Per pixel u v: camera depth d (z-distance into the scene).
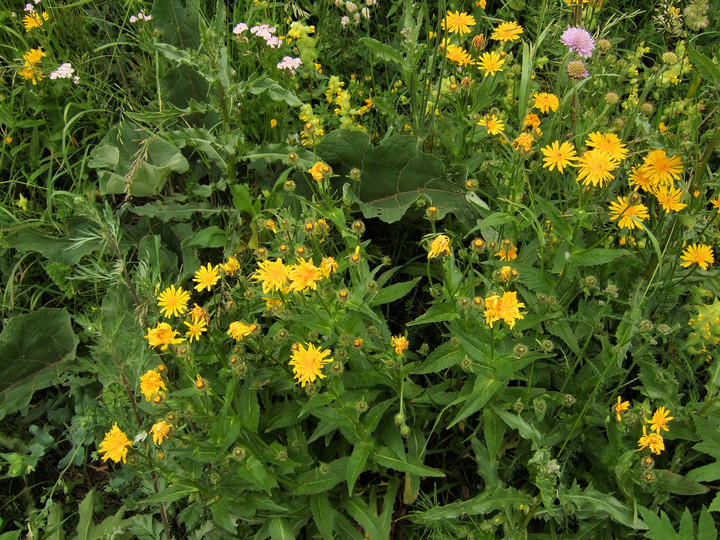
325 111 0.81
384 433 0.55
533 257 0.60
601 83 0.74
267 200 0.65
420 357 0.66
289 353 0.55
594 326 0.52
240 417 0.50
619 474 0.49
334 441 0.60
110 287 0.68
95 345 0.72
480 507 0.50
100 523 0.63
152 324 0.60
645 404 0.51
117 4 0.92
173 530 0.61
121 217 0.79
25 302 0.74
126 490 0.64
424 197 0.71
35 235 0.72
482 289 0.63
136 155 0.73
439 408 0.58
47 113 0.84
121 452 0.47
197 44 0.83
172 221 0.76
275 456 0.51
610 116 0.76
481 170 0.63
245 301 0.61
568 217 0.58
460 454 0.61
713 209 0.63
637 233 0.63
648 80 0.71
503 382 0.48
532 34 0.89
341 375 0.53
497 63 0.68
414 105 0.74
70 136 0.79
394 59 0.74
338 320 0.50
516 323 0.50
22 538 0.63
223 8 0.70
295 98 0.71
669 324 0.62
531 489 0.56
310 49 0.79
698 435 0.51
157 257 0.66
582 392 0.54
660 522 0.46
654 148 0.63
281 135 0.79
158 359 0.62
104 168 0.77
